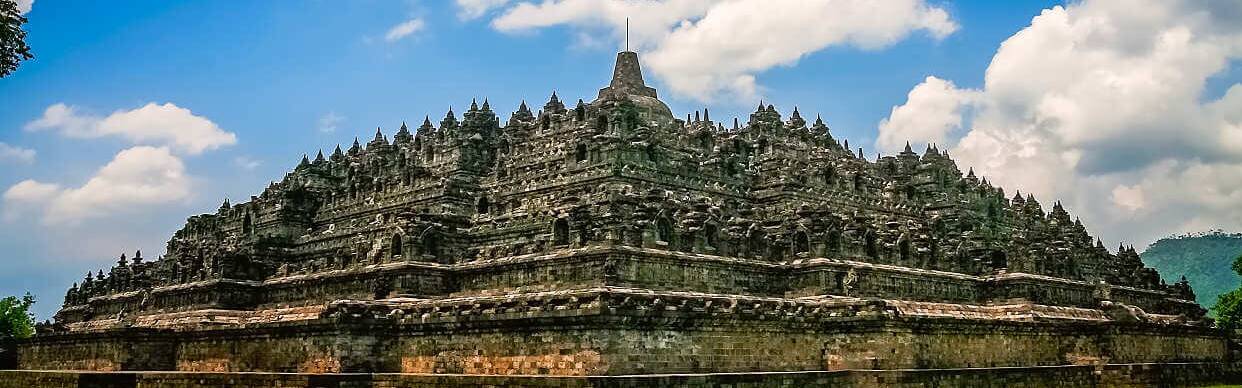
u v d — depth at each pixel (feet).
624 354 254.88
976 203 431.84
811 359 304.30
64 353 390.42
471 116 413.39
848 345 305.53
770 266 317.83
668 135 367.04
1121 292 452.76
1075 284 398.21
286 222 412.57
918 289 350.64
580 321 256.11
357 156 458.91
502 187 357.20
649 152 339.36
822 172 377.91
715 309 277.64
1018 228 448.24
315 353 298.76
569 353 258.78
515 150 381.60
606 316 252.21
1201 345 445.78
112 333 356.79
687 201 326.03
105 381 298.97
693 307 272.92
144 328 352.28
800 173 370.53
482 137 398.01
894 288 340.39
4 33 196.13
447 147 390.83
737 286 307.37
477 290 308.60
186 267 390.01
